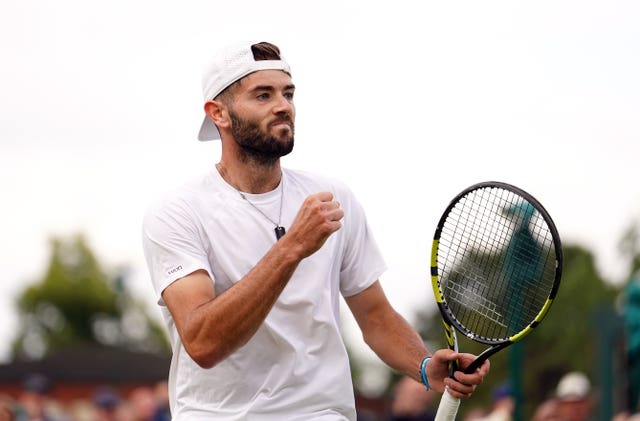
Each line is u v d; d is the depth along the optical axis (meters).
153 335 124.94
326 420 10.56
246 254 10.66
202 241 10.67
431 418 20.84
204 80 10.92
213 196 10.79
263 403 10.54
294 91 10.85
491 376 49.25
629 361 22.45
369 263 11.36
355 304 11.52
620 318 22.77
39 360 67.62
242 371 10.60
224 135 10.84
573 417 22.36
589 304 51.78
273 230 10.73
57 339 120.44
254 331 9.94
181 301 10.42
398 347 11.30
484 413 28.33
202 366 10.09
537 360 51.09
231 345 9.95
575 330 50.97
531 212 11.38
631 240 53.06
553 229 10.40
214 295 10.62
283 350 10.59
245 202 10.76
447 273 11.45
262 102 10.60
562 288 52.66
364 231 11.37
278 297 10.11
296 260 9.76
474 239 11.47
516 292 11.48
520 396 22.47
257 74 10.60
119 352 69.88
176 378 11.11
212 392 10.70
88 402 65.31
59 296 121.50
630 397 22.41
